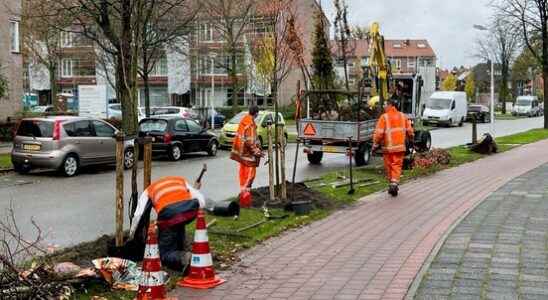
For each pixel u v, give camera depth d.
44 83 67.38
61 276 6.43
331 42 37.50
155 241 6.31
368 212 11.29
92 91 28.72
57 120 18.58
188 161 23.70
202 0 33.59
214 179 17.88
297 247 8.64
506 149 25.20
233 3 38.53
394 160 13.38
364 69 23.59
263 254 8.26
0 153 24.20
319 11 30.66
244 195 11.62
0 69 31.33
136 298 6.32
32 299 5.87
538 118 72.56
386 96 21.70
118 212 7.74
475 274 6.91
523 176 15.72
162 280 6.34
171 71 61.34
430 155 19.14
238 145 12.30
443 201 12.29
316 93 22.23
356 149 20.75
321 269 7.47
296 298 6.38
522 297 6.11
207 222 9.91
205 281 6.84
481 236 8.81
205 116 46.22
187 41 35.72
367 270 7.35
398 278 6.98
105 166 21.44
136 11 9.59
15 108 35.31
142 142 8.22
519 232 9.05
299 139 21.62
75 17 22.42
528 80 103.50
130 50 9.23
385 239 9.02
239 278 7.15
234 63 40.31
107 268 6.76
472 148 23.36
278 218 10.49
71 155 18.70
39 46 46.38
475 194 13.05
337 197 12.80
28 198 14.28
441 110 51.41
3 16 34.34
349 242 8.88
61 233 10.38
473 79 99.00
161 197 7.46
